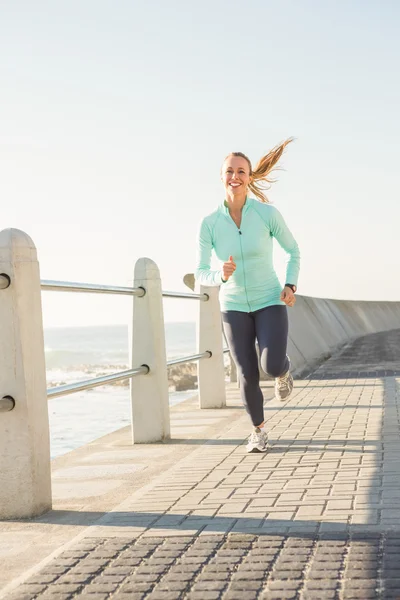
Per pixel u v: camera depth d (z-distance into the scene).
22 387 3.79
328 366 12.37
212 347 8.08
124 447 5.84
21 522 3.73
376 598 2.37
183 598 2.50
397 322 31.59
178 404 8.66
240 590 2.53
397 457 4.52
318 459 4.62
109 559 2.93
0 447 3.81
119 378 5.34
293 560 2.76
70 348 81.12
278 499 3.66
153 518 3.49
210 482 4.17
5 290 3.79
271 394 8.66
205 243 5.14
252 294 5.04
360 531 3.04
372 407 6.93
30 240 3.92
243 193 4.99
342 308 21.20
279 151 5.24
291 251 5.12
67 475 4.84
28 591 2.64
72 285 4.69
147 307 5.96
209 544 3.03
